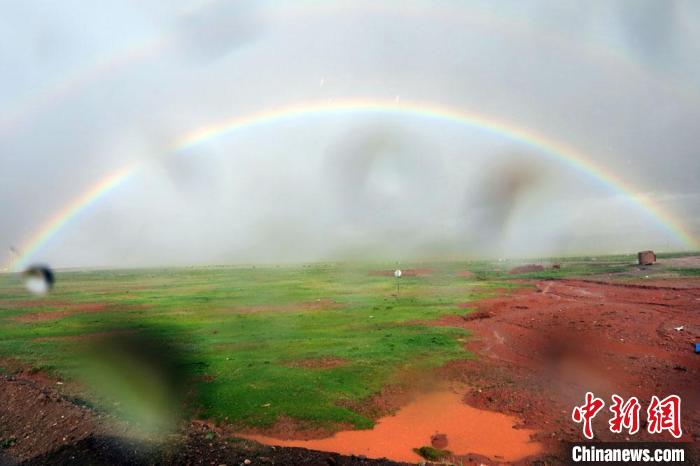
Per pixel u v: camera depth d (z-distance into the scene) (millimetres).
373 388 14305
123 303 37594
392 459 9969
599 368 16219
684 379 14609
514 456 9969
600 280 51344
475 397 13625
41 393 12641
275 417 12062
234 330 24438
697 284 42500
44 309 34500
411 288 47031
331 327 24812
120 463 9320
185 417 12250
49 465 9383
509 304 33156
